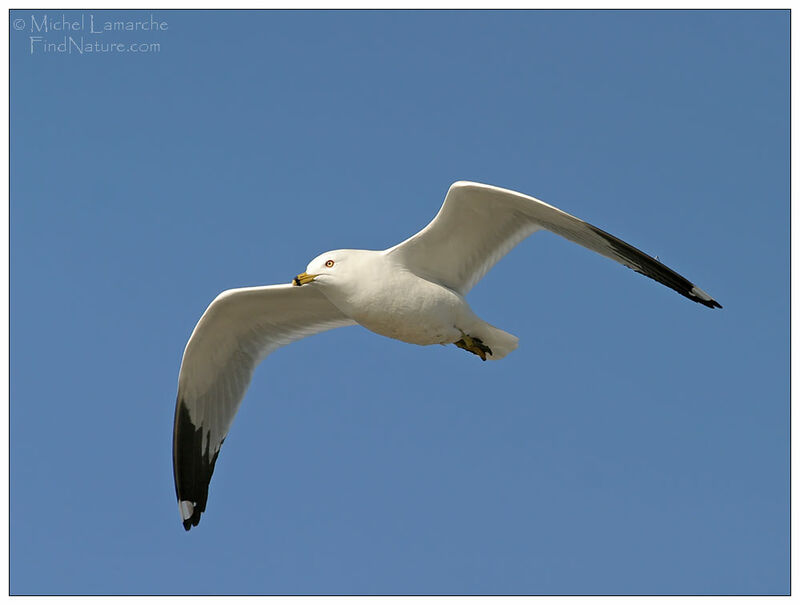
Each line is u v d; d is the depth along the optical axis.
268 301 14.09
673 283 12.64
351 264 12.88
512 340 13.55
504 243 13.06
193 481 14.91
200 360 14.47
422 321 13.03
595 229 12.41
